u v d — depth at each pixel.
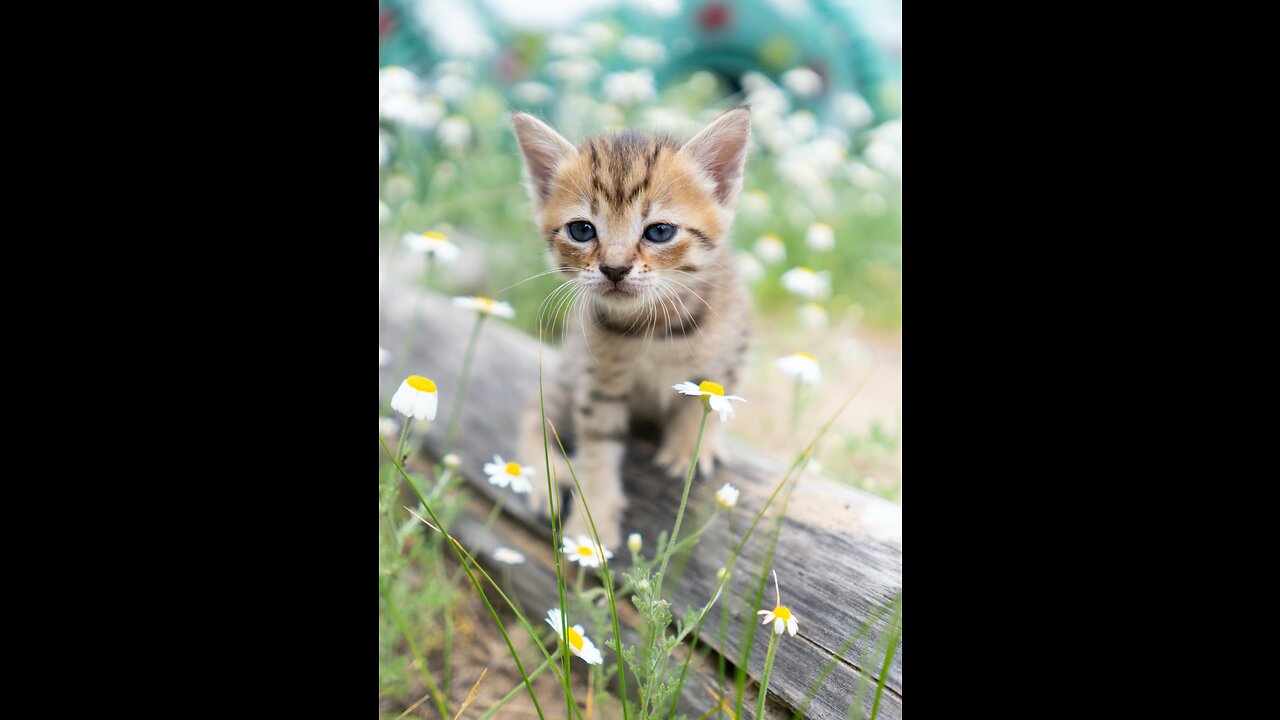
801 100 0.95
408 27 0.82
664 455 0.50
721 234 0.47
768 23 0.98
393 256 0.68
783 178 0.76
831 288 0.74
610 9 0.95
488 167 0.75
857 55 0.97
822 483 0.46
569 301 0.51
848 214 0.80
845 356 0.69
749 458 0.49
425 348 0.60
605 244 0.45
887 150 0.74
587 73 0.75
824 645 0.39
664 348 0.48
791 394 0.66
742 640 0.40
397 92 0.60
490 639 0.46
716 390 0.36
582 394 0.49
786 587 0.41
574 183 0.46
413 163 0.71
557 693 0.44
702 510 0.46
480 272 0.72
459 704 0.43
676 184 0.45
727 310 0.49
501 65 0.89
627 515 0.48
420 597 0.43
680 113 0.77
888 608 0.39
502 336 0.61
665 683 0.38
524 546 0.49
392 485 0.39
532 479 0.50
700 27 0.99
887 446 0.55
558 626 0.37
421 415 0.37
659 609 0.36
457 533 0.50
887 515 0.43
